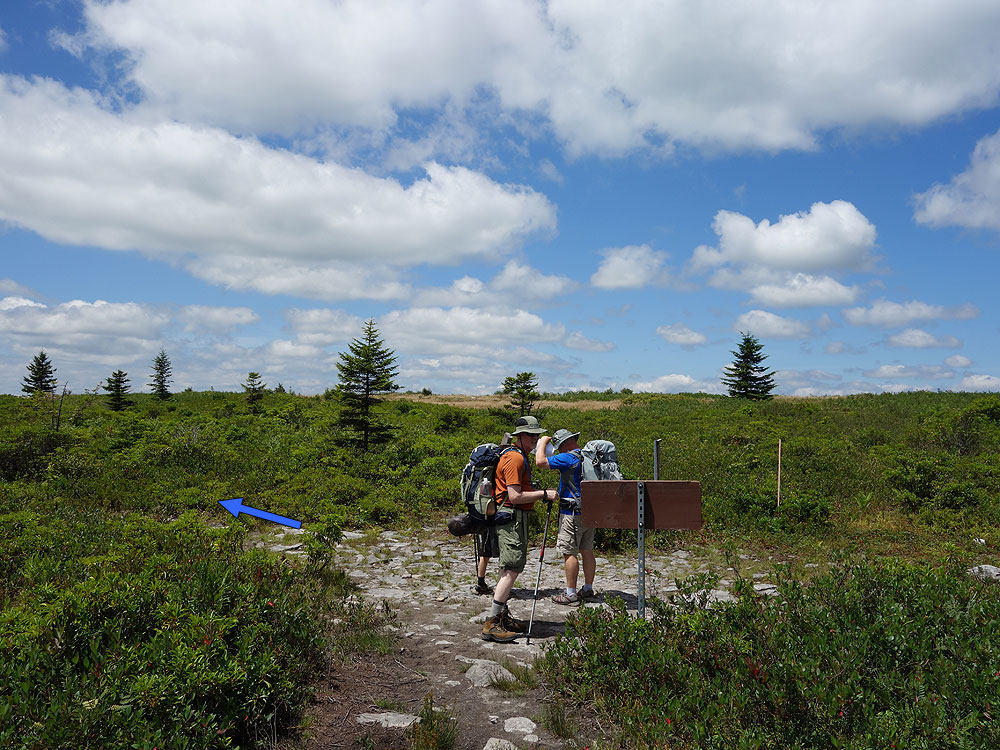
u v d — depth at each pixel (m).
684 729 3.55
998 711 3.12
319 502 11.44
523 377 25.97
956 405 27.42
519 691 4.45
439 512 11.81
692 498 5.27
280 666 4.12
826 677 3.45
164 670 3.58
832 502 11.64
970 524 10.05
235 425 20.06
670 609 4.75
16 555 6.47
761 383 51.38
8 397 28.59
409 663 5.01
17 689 3.29
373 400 17.47
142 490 11.60
